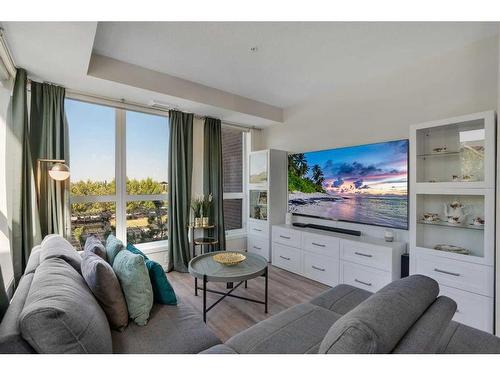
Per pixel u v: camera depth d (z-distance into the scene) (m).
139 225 3.46
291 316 1.50
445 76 2.52
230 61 2.69
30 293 1.11
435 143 2.46
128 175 3.35
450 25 2.10
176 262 3.49
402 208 2.77
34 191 2.35
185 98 3.13
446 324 1.00
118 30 2.13
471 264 2.08
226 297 2.69
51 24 1.69
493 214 1.98
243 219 4.66
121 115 3.27
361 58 2.64
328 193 3.51
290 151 4.16
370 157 3.04
